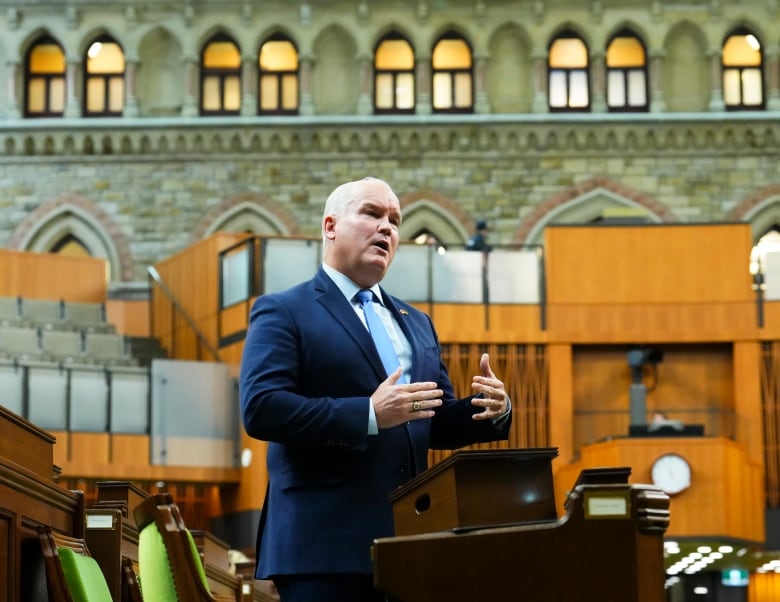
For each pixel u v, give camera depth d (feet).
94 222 137.80
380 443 24.67
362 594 24.22
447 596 21.27
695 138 138.41
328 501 24.34
